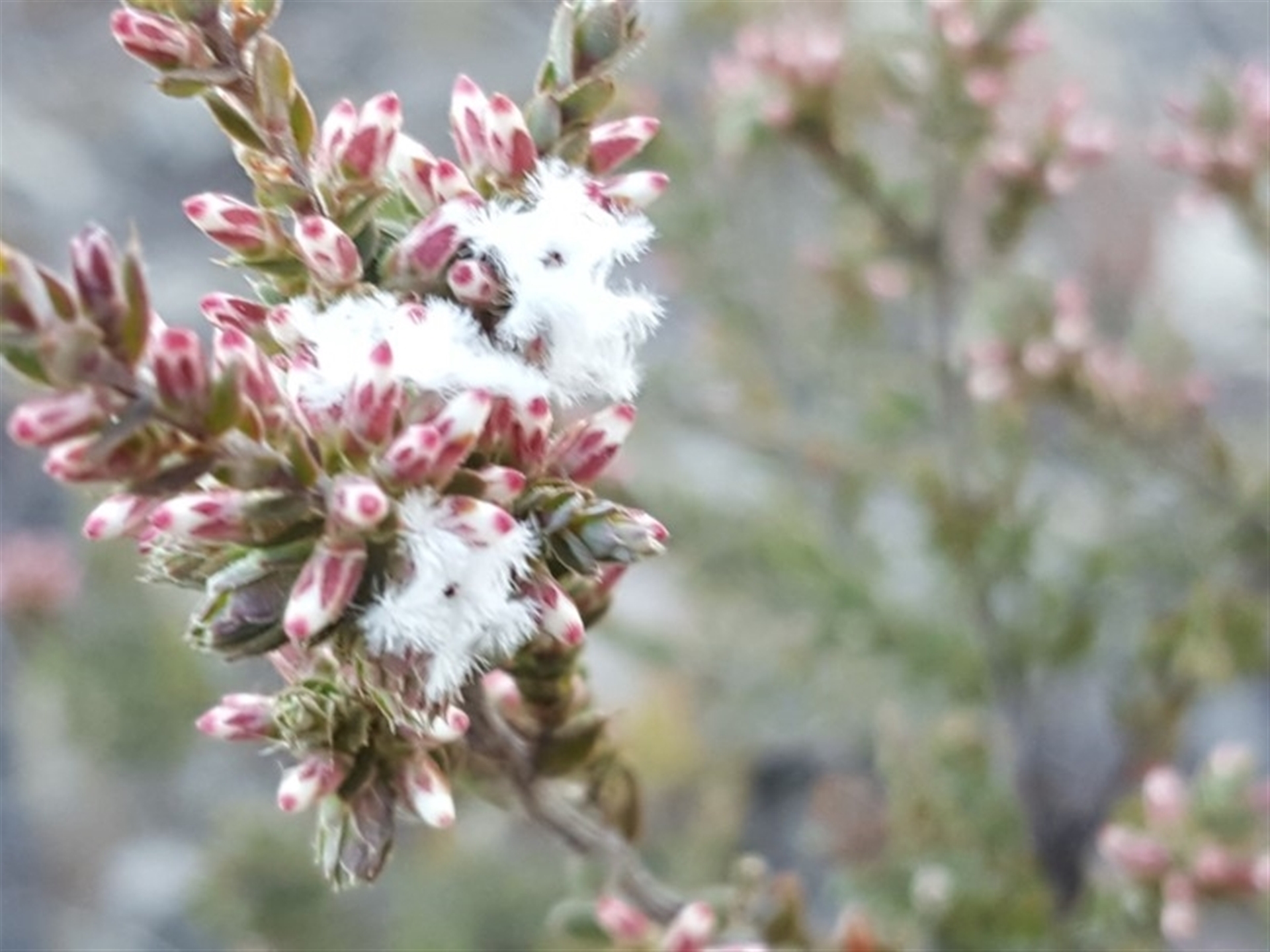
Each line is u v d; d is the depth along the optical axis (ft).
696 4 1.02
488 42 1.52
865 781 1.06
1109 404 0.80
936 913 0.78
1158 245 1.18
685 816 1.14
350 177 0.46
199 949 1.27
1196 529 0.85
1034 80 1.12
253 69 0.46
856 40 0.82
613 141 0.47
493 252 0.45
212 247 1.57
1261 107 0.77
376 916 1.11
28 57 1.75
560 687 0.50
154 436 0.43
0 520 1.43
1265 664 0.81
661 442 0.99
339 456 0.43
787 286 0.99
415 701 0.44
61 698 1.14
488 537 0.43
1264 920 0.77
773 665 1.00
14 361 0.42
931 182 0.78
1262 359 1.12
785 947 0.59
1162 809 0.67
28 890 1.32
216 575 0.44
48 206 1.62
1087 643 0.84
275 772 1.30
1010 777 0.89
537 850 1.13
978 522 0.81
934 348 0.83
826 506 1.01
